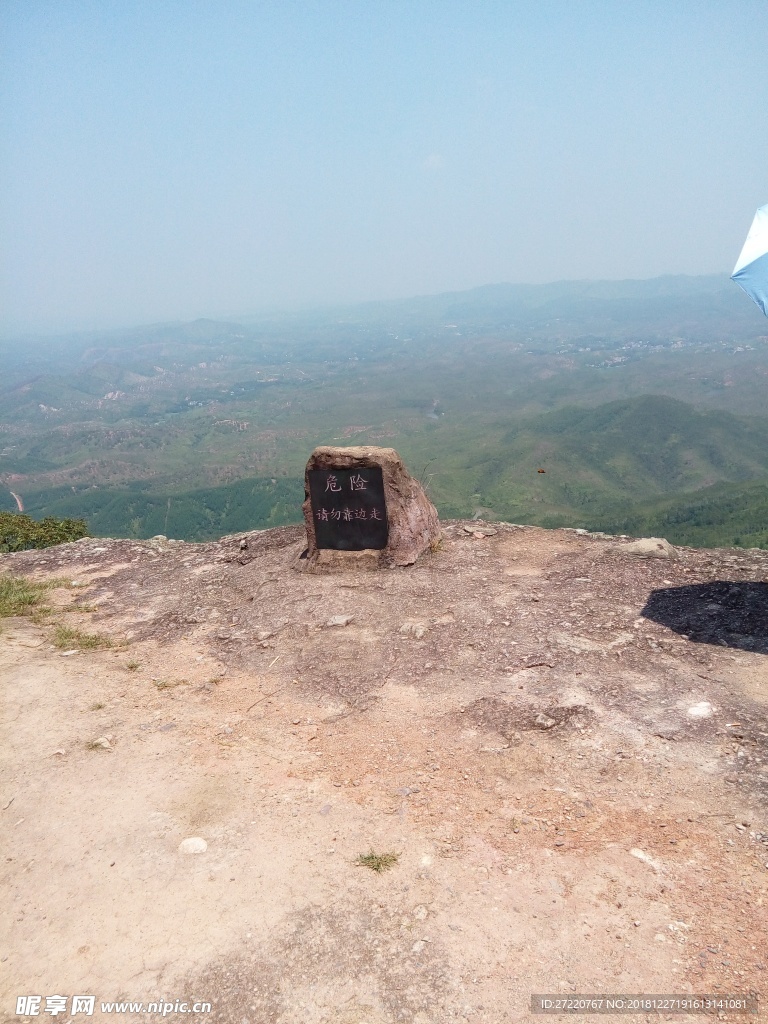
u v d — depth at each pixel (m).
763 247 6.06
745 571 9.27
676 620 8.02
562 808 5.11
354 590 9.85
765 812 4.84
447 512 156.00
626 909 4.12
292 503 166.88
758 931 3.90
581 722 6.15
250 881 4.58
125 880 4.66
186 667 8.26
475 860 4.64
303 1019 3.55
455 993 3.64
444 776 5.66
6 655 8.59
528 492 194.38
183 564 12.52
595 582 9.43
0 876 4.77
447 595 9.45
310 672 7.75
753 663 6.89
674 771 5.39
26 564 13.34
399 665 7.67
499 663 7.47
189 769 6.01
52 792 5.72
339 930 4.12
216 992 3.75
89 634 9.47
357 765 5.93
